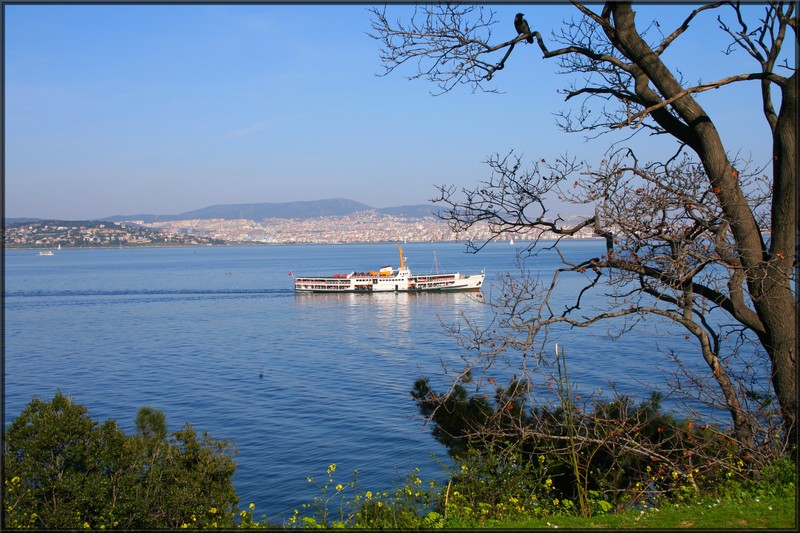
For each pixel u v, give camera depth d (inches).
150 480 490.0
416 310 3280.0
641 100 412.2
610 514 323.9
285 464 944.9
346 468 904.9
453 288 4227.4
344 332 2529.5
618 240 373.4
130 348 2226.9
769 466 356.8
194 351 2150.6
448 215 410.9
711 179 381.4
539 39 417.4
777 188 374.6
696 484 356.2
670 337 1494.8
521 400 394.0
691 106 386.6
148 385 1608.0
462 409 402.0
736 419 388.8
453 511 332.8
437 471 835.4
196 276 6392.7
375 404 1290.6
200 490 517.0
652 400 416.8
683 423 387.5
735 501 323.9
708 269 395.5
